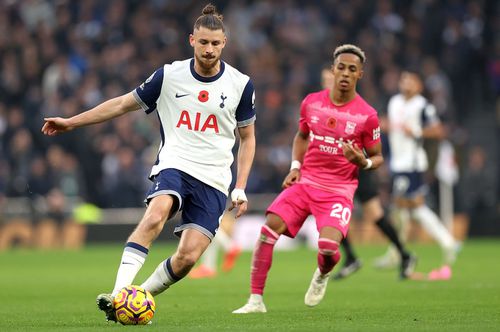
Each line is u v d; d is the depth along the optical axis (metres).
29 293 25.64
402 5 60.09
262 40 59.66
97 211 51.03
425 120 32.91
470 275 30.50
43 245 50.47
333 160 19.78
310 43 59.12
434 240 51.06
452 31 58.69
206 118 17.50
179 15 60.28
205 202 17.44
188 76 17.55
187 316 18.88
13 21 60.72
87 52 58.03
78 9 60.38
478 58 59.38
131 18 60.22
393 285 27.23
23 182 51.16
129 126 52.69
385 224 28.92
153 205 16.86
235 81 17.69
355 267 29.31
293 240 50.50
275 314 19.08
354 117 19.78
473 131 59.47
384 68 56.25
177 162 17.36
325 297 23.53
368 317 18.31
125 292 16.33
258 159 52.44
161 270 17.31
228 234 47.44
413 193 32.84
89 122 17.47
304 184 19.84
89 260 40.59
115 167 51.94
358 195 28.95
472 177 52.56
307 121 20.11
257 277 19.58
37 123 53.22
